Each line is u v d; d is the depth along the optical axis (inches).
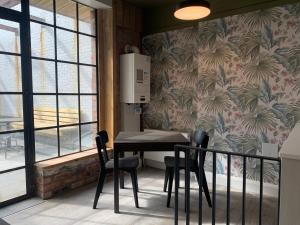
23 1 118.8
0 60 111.3
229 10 140.3
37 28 126.3
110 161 126.6
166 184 133.3
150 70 178.5
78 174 140.0
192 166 117.4
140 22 179.9
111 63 160.2
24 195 122.3
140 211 111.6
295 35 121.1
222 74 144.6
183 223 101.3
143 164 183.3
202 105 153.4
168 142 111.2
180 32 164.9
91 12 155.8
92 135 159.9
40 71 128.6
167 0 162.6
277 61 126.4
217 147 148.7
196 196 128.3
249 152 137.3
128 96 165.2
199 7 95.2
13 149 117.9
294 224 49.5
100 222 101.7
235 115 141.0
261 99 132.1
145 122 185.9
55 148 137.9
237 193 133.0
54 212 109.8
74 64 146.8
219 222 102.8
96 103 161.8
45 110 131.9
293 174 48.6
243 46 136.4
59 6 136.8
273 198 126.9
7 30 113.3
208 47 149.2
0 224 65.0
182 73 166.2
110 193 131.7
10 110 116.0
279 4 124.7
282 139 127.0
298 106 121.8
